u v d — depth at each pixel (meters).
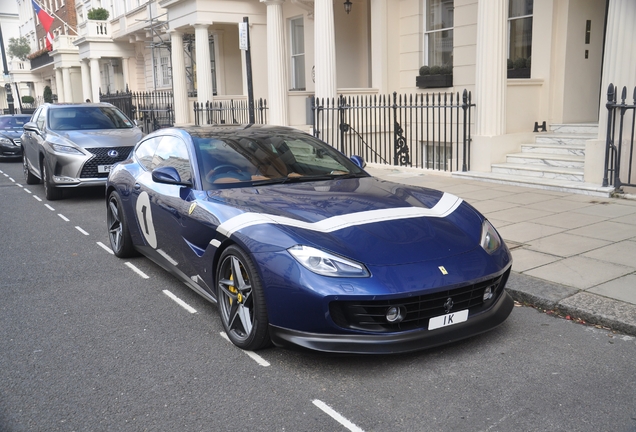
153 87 26.39
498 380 3.28
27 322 4.41
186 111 18.64
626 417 2.87
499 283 3.77
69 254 6.42
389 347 3.24
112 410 3.07
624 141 7.77
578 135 9.52
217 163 4.59
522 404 3.01
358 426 2.85
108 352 3.82
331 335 3.28
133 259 6.15
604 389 3.15
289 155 4.89
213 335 4.06
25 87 53.25
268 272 3.40
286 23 17.38
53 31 42.12
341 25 15.09
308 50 16.41
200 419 2.96
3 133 17.62
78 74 35.81
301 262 3.30
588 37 10.14
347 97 13.11
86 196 10.44
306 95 15.08
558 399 3.05
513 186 8.80
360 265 3.27
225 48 20.08
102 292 5.07
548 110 10.25
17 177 13.55
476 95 9.74
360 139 13.08
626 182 7.83
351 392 3.19
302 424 2.88
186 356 3.72
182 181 4.46
